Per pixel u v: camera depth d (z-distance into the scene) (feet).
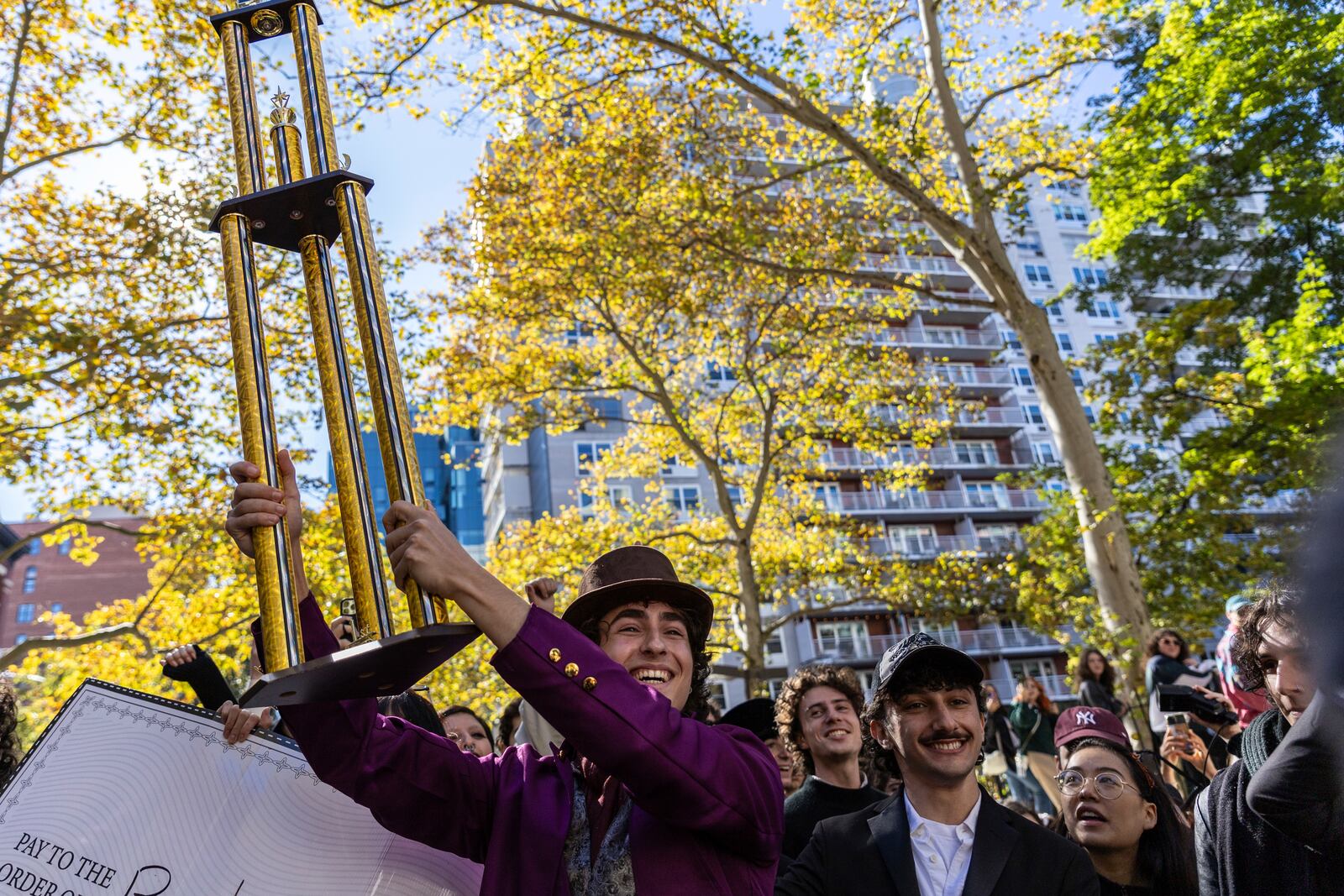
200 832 9.07
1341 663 2.07
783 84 50.39
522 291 61.26
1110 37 58.95
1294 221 61.67
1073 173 62.23
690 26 49.16
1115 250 66.03
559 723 6.41
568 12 48.01
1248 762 10.27
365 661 5.65
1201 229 66.44
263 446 6.67
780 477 83.41
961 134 55.98
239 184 7.15
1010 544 80.02
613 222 57.67
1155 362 64.34
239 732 9.36
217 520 49.65
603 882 7.13
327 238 7.45
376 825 9.07
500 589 6.34
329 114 7.33
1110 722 12.96
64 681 47.29
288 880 8.80
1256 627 9.74
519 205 59.88
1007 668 153.79
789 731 16.11
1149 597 60.13
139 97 45.01
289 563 6.47
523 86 53.83
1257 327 64.90
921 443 80.28
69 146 44.62
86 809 9.22
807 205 61.31
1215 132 57.06
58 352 41.14
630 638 8.32
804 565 81.35
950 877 10.21
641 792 6.67
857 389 75.05
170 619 50.08
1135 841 12.23
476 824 7.97
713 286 60.03
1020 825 10.50
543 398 71.00
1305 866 9.37
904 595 75.31
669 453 80.53
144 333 42.24
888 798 11.53
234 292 6.92
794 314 65.82
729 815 6.78
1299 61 54.24
